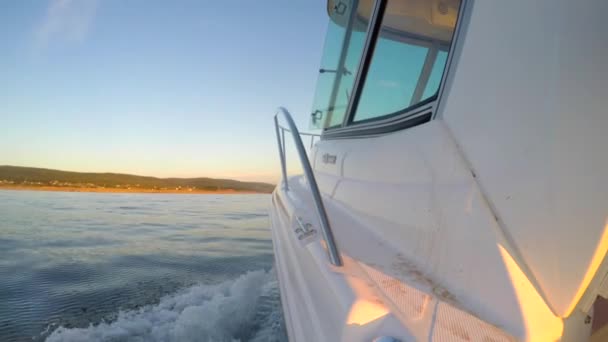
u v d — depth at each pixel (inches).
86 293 157.9
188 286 164.1
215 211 656.4
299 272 49.6
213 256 240.5
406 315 29.2
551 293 27.6
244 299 131.7
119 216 528.1
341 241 53.6
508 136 31.1
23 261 227.3
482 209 33.7
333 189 89.5
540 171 28.0
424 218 43.9
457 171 37.8
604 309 40.7
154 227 413.4
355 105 83.7
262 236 348.2
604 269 24.6
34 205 673.0
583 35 25.0
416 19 58.2
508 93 31.3
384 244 52.4
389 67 65.7
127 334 110.5
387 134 63.7
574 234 25.7
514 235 30.5
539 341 27.1
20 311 136.3
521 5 30.6
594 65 24.3
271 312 116.9
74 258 236.8
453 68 43.9
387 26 67.2
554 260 27.2
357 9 83.4
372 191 63.1
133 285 169.3
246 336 99.7
